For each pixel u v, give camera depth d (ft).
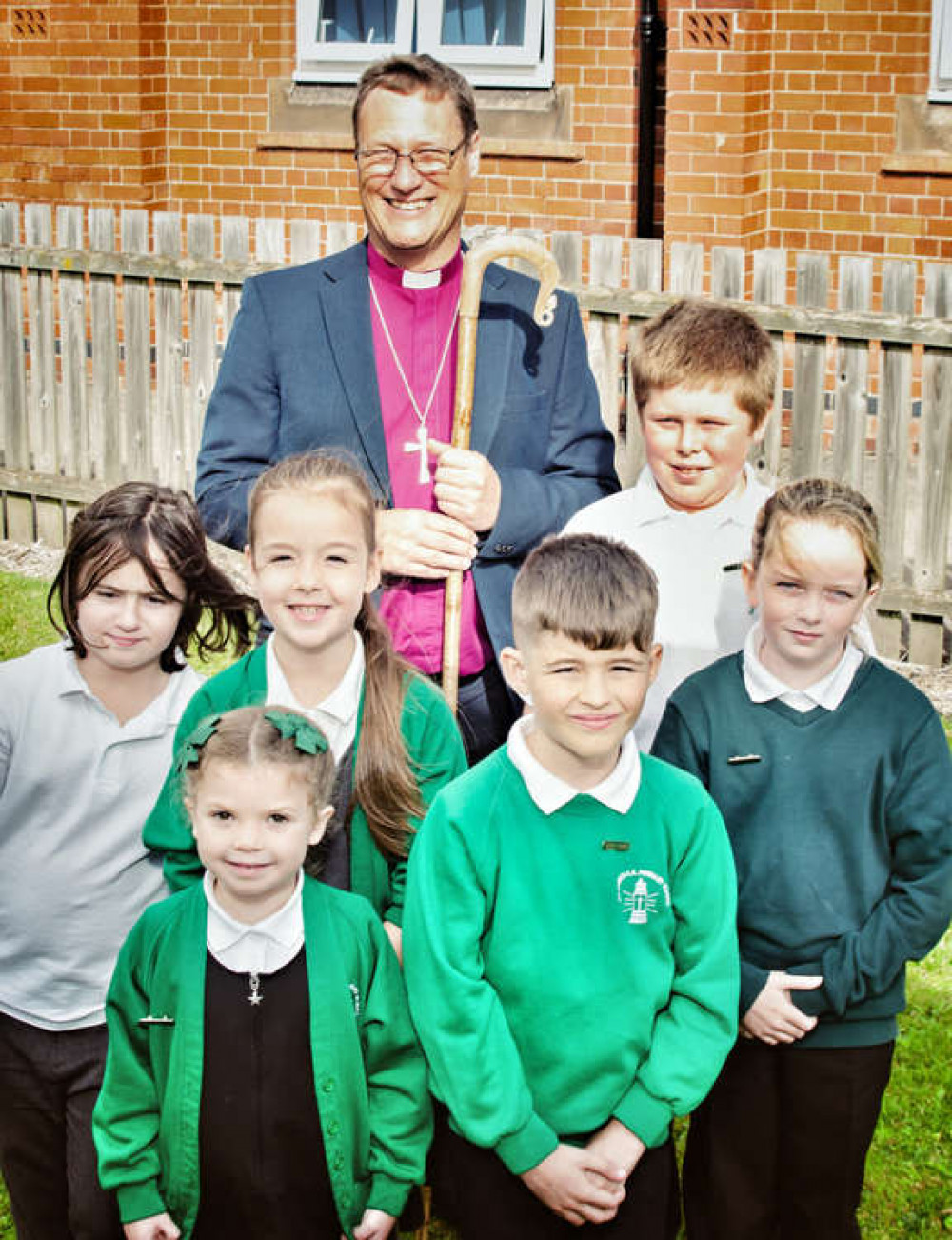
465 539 11.24
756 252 22.61
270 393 11.88
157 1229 9.04
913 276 21.84
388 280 11.80
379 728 9.67
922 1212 11.53
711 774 9.93
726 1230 10.09
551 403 12.15
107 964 9.93
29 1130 10.07
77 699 9.77
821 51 29.32
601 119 31.17
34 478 28.35
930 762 9.69
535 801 9.03
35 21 34.09
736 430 10.57
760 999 9.59
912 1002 14.24
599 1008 8.96
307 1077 8.88
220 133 34.14
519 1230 9.23
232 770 8.48
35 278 27.68
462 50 31.65
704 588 10.98
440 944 8.95
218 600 10.19
